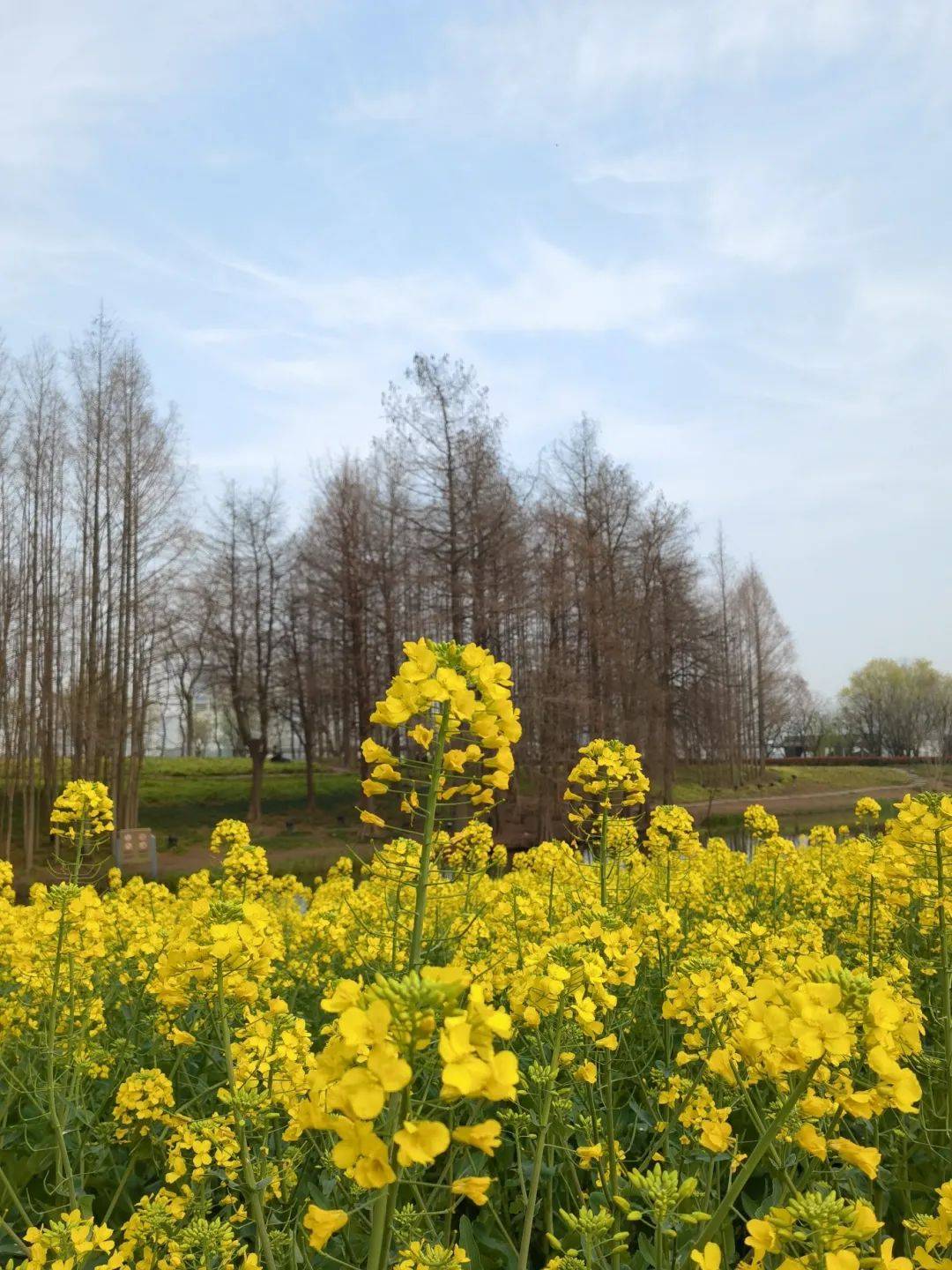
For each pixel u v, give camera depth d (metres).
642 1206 3.55
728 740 49.25
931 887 4.65
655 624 35.84
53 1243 2.87
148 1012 5.91
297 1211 3.47
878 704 87.69
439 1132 1.60
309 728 41.09
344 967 6.91
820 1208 1.89
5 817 30.75
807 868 9.20
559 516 33.34
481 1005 1.74
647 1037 5.21
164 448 31.73
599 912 4.55
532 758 29.50
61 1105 4.43
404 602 36.53
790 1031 2.08
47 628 29.94
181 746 66.69
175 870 26.94
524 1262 2.98
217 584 39.62
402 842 3.14
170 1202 3.46
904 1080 2.01
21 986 6.00
